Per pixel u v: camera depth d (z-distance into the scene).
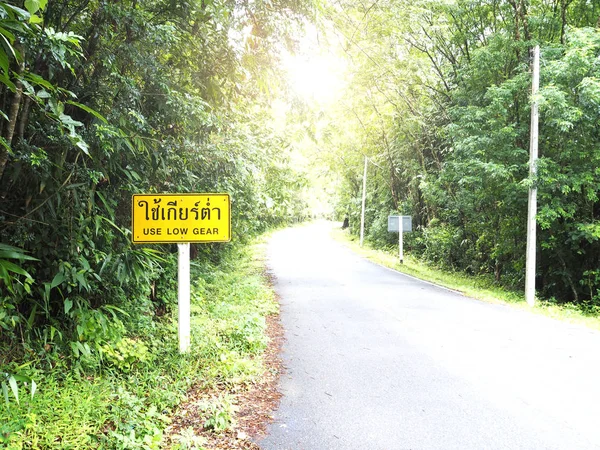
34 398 3.69
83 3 4.64
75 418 3.60
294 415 4.45
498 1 15.83
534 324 8.98
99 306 5.59
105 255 5.35
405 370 5.89
